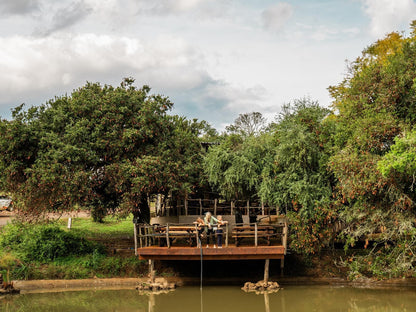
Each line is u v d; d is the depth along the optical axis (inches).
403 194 677.3
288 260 848.9
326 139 846.5
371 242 900.6
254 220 991.6
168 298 693.9
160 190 892.6
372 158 694.5
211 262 855.1
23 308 644.7
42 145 795.4
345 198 775.7
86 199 821.2
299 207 816.3
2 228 990.4
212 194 1030.4
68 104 868.0
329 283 784.3
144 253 733.3
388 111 750.5
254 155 876.6
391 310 602.9
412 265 740.7
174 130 949.2
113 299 693.9
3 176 800.9
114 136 824.3
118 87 896.9
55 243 854.5
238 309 624.4
